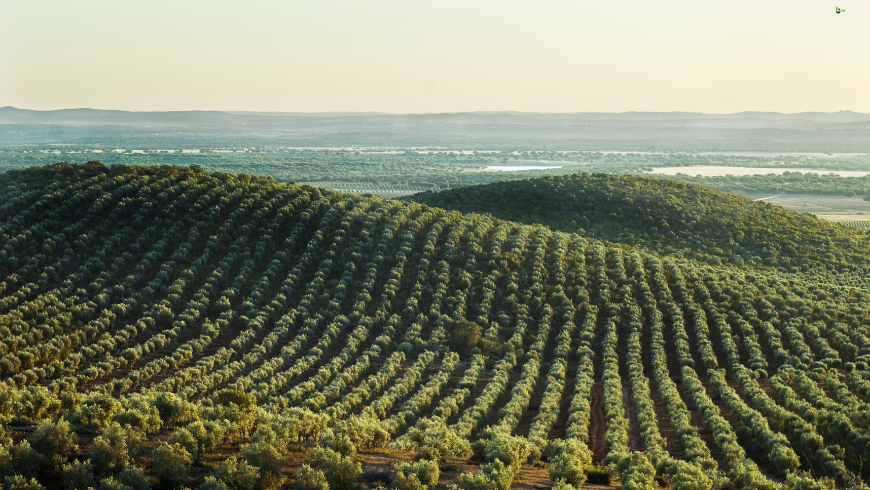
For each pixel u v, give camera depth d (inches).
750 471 2028.8
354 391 3024.1
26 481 1480.1
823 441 2412.6
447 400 2965.1
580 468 1920.5
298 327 3863.2
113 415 1958.7
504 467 1849.2
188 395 2913.4
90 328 3326.8
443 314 4111.7
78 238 4104.3
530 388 3257.9
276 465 1688.0
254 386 3026.6
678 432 2603.3
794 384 3206.2
